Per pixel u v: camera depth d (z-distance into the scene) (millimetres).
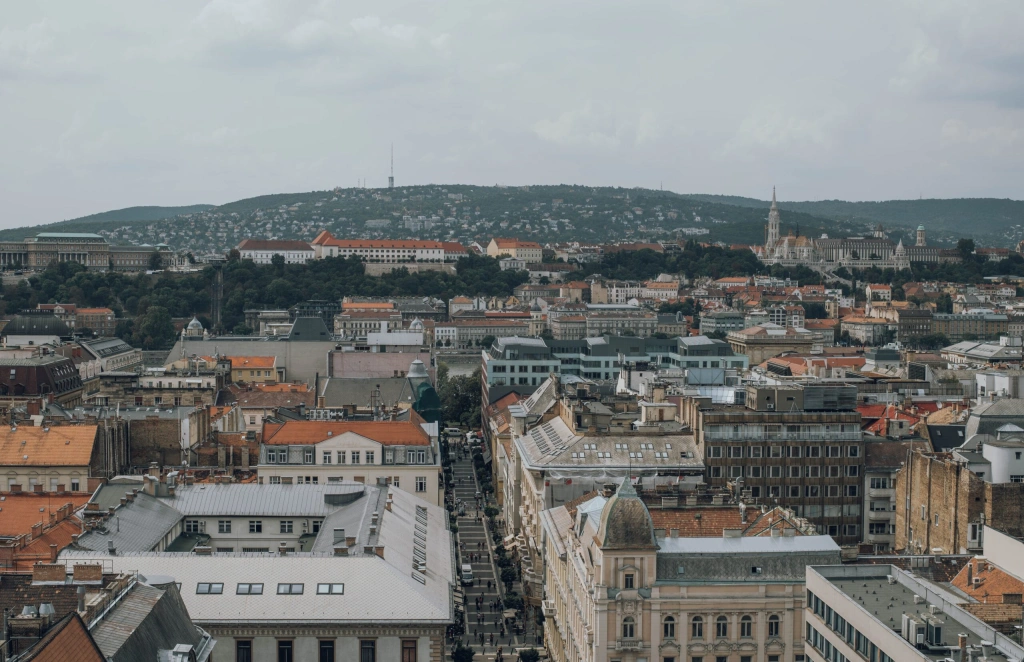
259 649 177000
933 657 137625
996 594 174625
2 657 120938
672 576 189750
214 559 186250
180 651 134875
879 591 165750
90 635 122688
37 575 149125
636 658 189000
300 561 185750
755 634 189875
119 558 185500
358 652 177875
